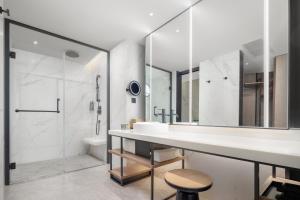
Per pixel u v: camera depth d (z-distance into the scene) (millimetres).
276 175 1193
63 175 2396
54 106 3328
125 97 2604
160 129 1790
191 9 1889
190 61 1985
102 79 3330
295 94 1197
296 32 1225
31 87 3059
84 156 3490
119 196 1783
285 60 1250
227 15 1642
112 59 2998
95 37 2592
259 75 1387
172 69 2207
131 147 2109
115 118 2834
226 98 1616
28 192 1872
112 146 2793
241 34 1535
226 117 1594
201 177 1206
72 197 1765
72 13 1975
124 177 2031
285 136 1180
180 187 1075
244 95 1476
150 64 2553
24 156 2963
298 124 1176
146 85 2645
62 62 3424
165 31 2266
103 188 1969
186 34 2021
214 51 1750
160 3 1806
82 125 3682
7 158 2082
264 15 1385
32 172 2512
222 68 1671
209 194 1643
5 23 2088
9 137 2115
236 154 882
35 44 2773
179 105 2100
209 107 1758
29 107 3020
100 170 2607
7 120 2100
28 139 3008
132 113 2629
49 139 3248
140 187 1991
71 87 3555
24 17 2053
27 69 3018
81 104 3688
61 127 3406
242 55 1516
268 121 1296
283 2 1283
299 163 677
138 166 2373
